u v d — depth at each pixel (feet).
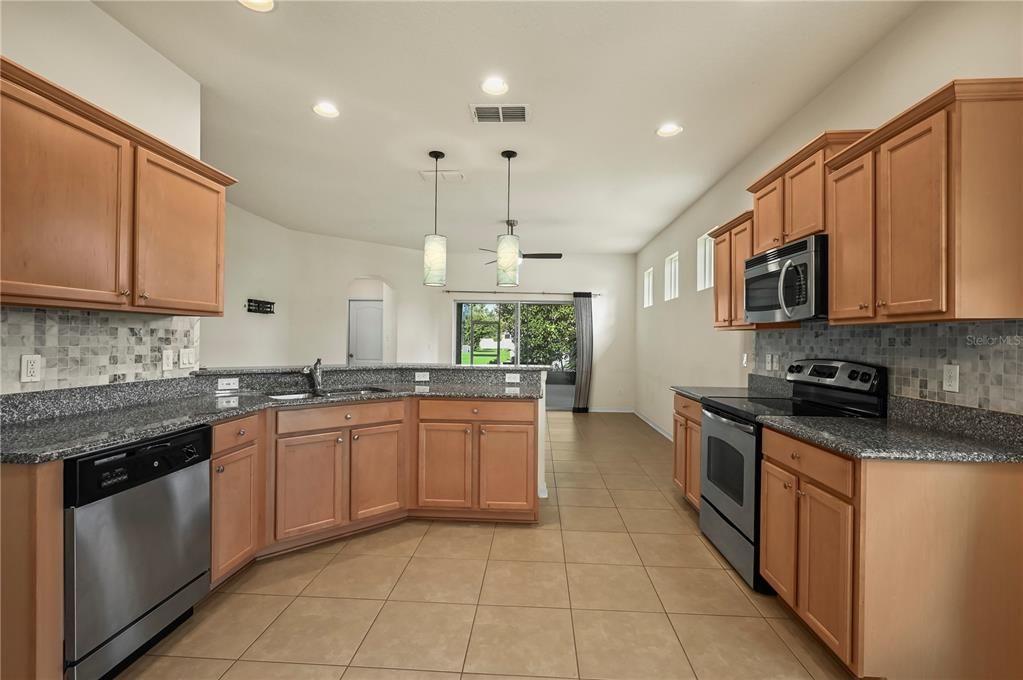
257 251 19.61
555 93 9.48
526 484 10.21
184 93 8.73
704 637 6.43
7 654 4.70
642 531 9.99
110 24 7.25
